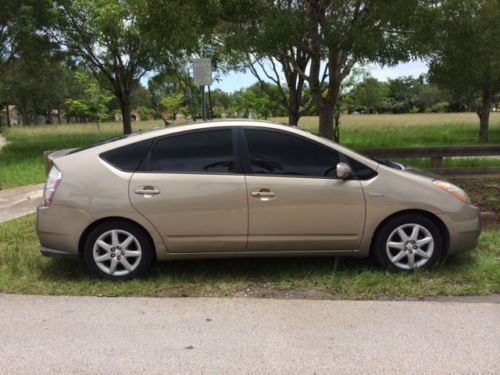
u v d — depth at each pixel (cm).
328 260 529
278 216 466
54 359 340
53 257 494
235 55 1125
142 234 470
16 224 708
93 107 5572
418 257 483
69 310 418
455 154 997
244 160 470
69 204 462
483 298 437
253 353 346
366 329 379
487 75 2081
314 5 742
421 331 375
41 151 2081
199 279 479
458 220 477
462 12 737
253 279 483
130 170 467
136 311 415
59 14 1884
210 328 383
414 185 475
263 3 736
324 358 338
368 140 2539
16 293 454
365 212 470
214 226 465
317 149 478
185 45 795
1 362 337
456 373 319
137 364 333
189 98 2003
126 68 2141
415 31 741
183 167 468
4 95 5959
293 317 401
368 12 728
